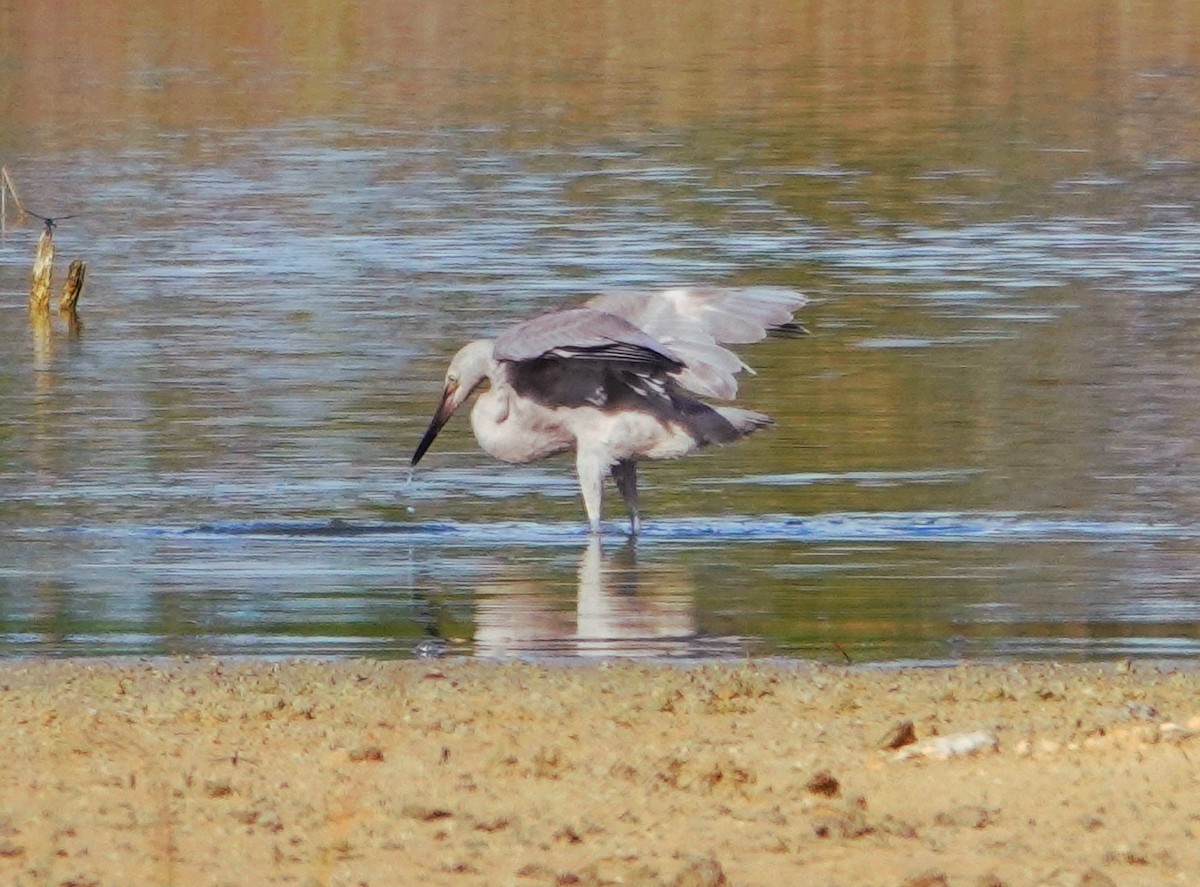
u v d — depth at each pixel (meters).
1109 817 9.29
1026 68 49.12
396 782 9.74
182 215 32.06
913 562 15.09
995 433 19.17
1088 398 20.53
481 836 9.00
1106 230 30.45
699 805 9.45
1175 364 21.97
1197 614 13.70
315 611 13.77
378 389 21.08
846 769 9.99
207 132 40.50
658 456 16.02
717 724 10.80
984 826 9.20
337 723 10.75
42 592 14.23
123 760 10.08
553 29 55.59
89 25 55.81
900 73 48.59
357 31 55.16
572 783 9.74
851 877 8.54
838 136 40.00
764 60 50.62
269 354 22.75
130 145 38.84
